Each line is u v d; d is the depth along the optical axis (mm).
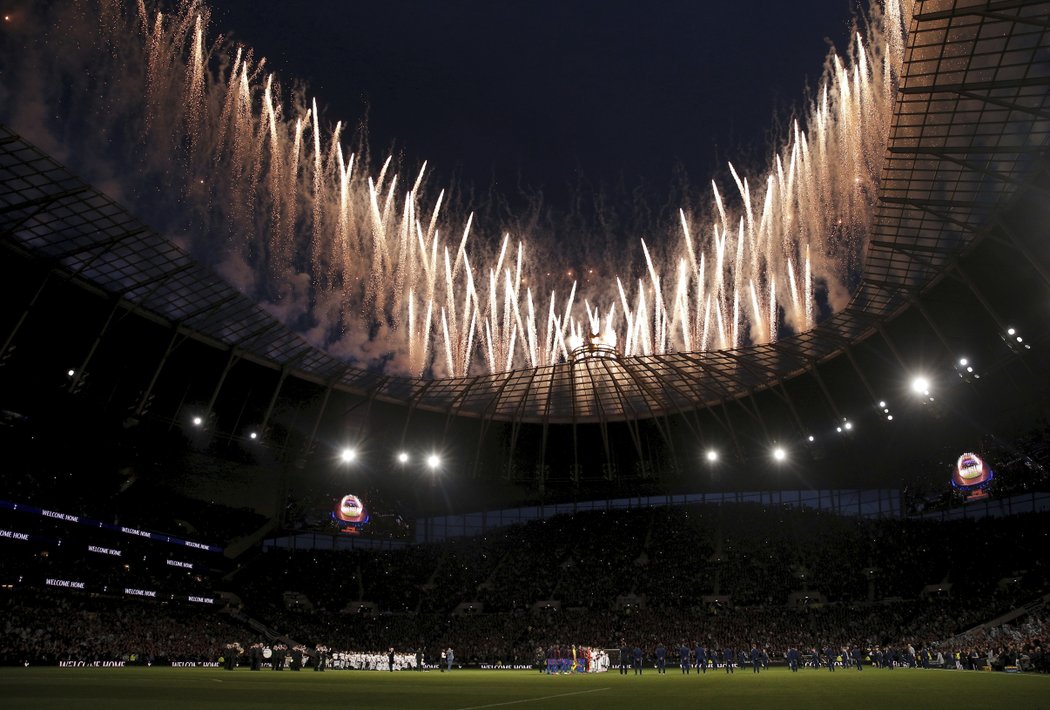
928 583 62625
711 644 62219
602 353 68188
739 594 69938
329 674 47312
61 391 53969
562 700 22469
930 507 66000
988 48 33156
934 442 63938
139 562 65438
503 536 83625
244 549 76062
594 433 79562
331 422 72938
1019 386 54406
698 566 73562
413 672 53344
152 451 63375
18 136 39344
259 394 66688
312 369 67125
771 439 72750
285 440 70000
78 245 48438
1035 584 55688
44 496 58500
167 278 52375
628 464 80312
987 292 50344
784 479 76688
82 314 53000
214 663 61875
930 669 45719
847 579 67375
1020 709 17219
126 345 56719
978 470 58594
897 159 40219
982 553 61656
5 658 47875
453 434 78188
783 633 62312
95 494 63312
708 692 25547
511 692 27062
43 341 52719
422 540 85000
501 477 80250
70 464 60938
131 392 58438
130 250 49406
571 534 81062
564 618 70625
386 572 80188
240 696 23453
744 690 26391
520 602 75500
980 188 41719
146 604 65562
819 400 67938
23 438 56750
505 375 70812
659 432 77500
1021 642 43188
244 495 72938
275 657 53562
